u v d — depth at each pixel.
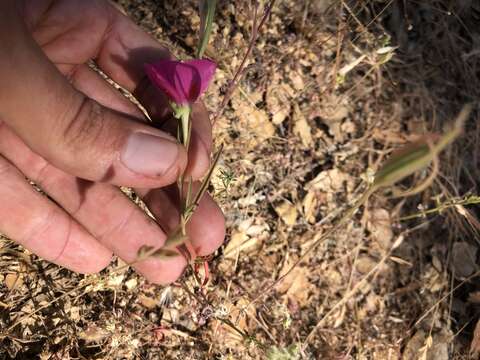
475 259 0.21
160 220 0.16
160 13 0.21
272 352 0.14
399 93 0.22
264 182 0.20
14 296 0.17
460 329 0.20
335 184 0.20
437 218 0.21
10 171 0.15
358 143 0.21
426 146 0.09
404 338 0.19
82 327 0.17
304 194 0.20
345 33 0.21
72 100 0.12
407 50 0.23
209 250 0.16
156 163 0.12
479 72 0.24
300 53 0.21
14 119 0.12
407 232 0.20
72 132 0.12
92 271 0.16
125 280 0.18
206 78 0.13
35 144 0.12
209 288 0.18
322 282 0.19
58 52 0.15
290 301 0.19
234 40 0.21
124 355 0.17
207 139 0.15
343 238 0.20
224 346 0.18
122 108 0.16
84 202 0.15
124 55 0.16
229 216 0.19
